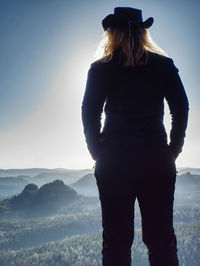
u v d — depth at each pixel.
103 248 1.97
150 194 1.90
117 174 1.88
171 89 2.12
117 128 1.97
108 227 1.94
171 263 1.88
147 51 2.13
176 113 2.14
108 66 2.09
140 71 2.05
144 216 1.95
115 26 2.15
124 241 1.91
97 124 2.10
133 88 2.03
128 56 2.04
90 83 2.11
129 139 1.92
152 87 2.04
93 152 2.05
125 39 2.11
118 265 1.89
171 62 2.15
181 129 2.14
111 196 1.90
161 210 1.90
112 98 2.06
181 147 2.18
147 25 2.15
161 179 1.88
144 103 2.00
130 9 2.17
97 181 1.98
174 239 1.95
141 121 1.96
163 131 2.01
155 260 1.90
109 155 1.92
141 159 1.88
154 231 1.91
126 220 1.90
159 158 1.89
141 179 1.88
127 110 1.99
